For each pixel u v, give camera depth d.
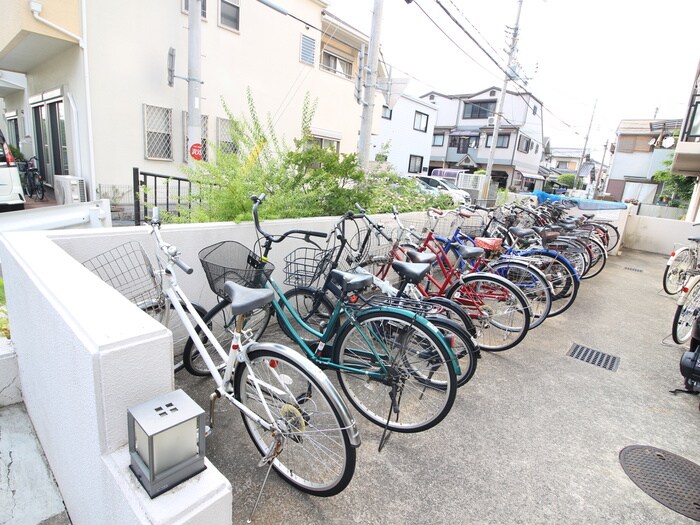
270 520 1.56
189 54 6.23
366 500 1.69
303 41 9.58
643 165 20.67
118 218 6.55
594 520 1.69
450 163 26.34
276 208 3.48
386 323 2.09
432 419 2.08
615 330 3.99
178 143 7.55
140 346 1.02
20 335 1.80
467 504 1.72
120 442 1.05
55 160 7.70
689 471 2.03
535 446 2.13
